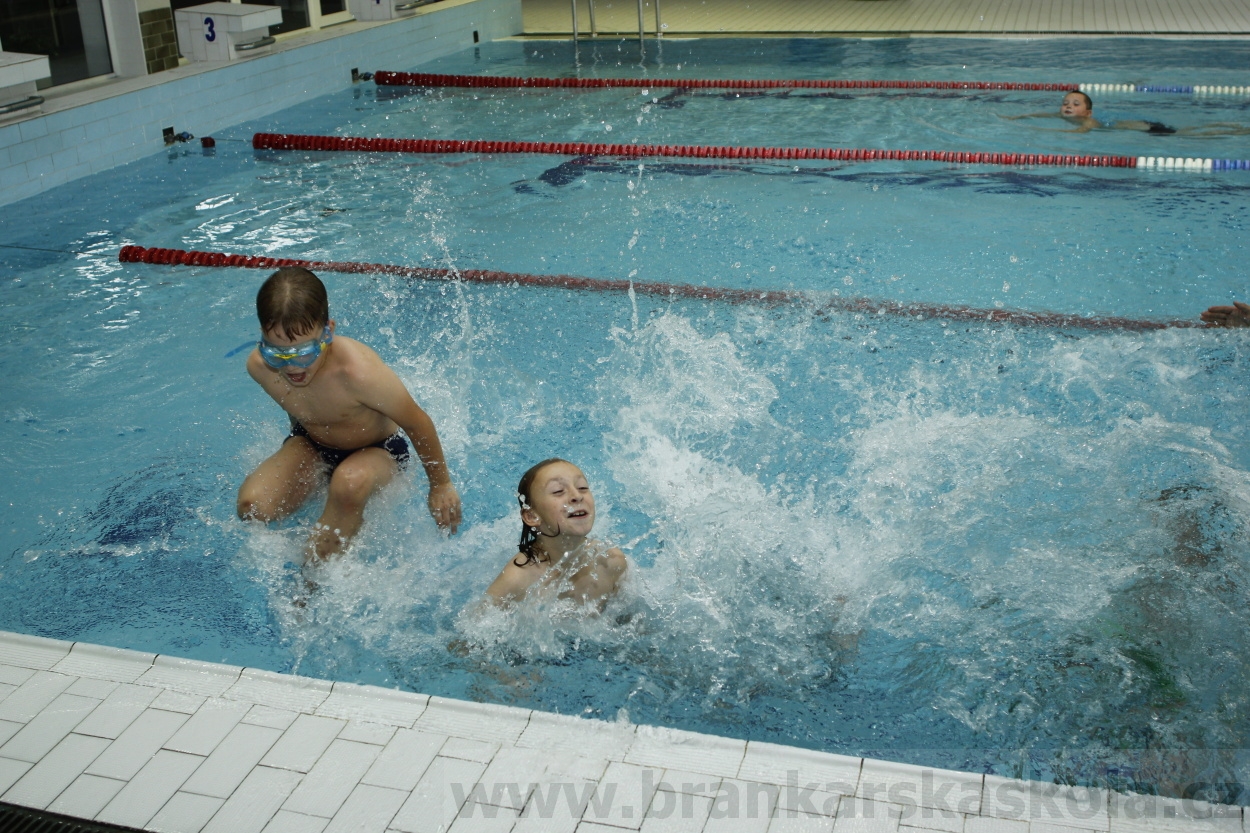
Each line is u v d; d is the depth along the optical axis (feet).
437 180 19.99
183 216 17.92
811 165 20.48
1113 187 18.42
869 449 10.29
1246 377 11.42
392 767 5.98
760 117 24.53
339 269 15.35
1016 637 7.55
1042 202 17.69
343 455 9.14
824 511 9.29
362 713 6.43
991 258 15.16
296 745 6.18
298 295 7.74
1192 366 11.71
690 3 43.86
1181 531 8.68
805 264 15.19
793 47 33.58
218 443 10.67
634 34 36.63
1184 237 15.74
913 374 11.79
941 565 8.43
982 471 9.80
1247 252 15.03
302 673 7.37
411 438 8.64
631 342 12.78
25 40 20.12
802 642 7.60
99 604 8.20
